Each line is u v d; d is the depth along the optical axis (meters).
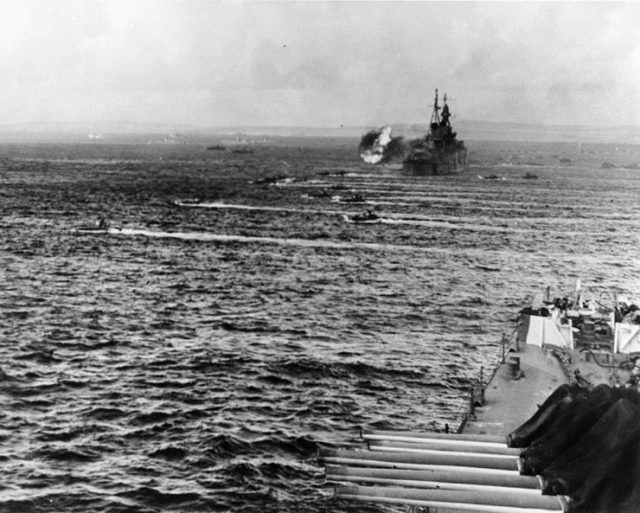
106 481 24.33
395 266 70.25
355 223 102.94
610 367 26.84
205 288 57.69
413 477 18.73
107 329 44.28
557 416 20.50
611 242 89.88
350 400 32.56
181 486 24.14
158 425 29.20
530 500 17.50
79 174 196.12
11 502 22.67
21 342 40.66
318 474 25.23
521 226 103.62
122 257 71.75
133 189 151.00
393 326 46.72
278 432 28.70
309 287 59.09
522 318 31.59
